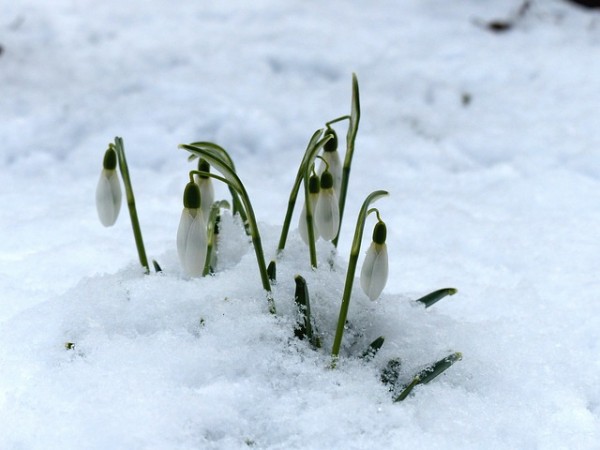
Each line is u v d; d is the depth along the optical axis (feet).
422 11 3.56
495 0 3.63
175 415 1.40
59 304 1.57
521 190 2.18
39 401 1.43
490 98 2.78
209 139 2.56
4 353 1.51
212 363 1.46
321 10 3.59
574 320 1.69
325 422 1.41
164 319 1.52
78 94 2.84
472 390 1.49
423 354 1.51
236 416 1.41
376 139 2.54
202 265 1.44
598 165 2.27
